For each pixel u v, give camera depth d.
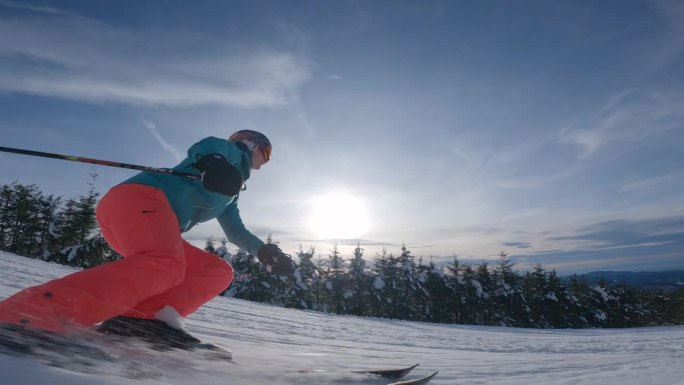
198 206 2.19
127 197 1.94
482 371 2.64
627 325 56.19
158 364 1.25
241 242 2.65
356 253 41.19
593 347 8.66
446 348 7.48
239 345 3.25
